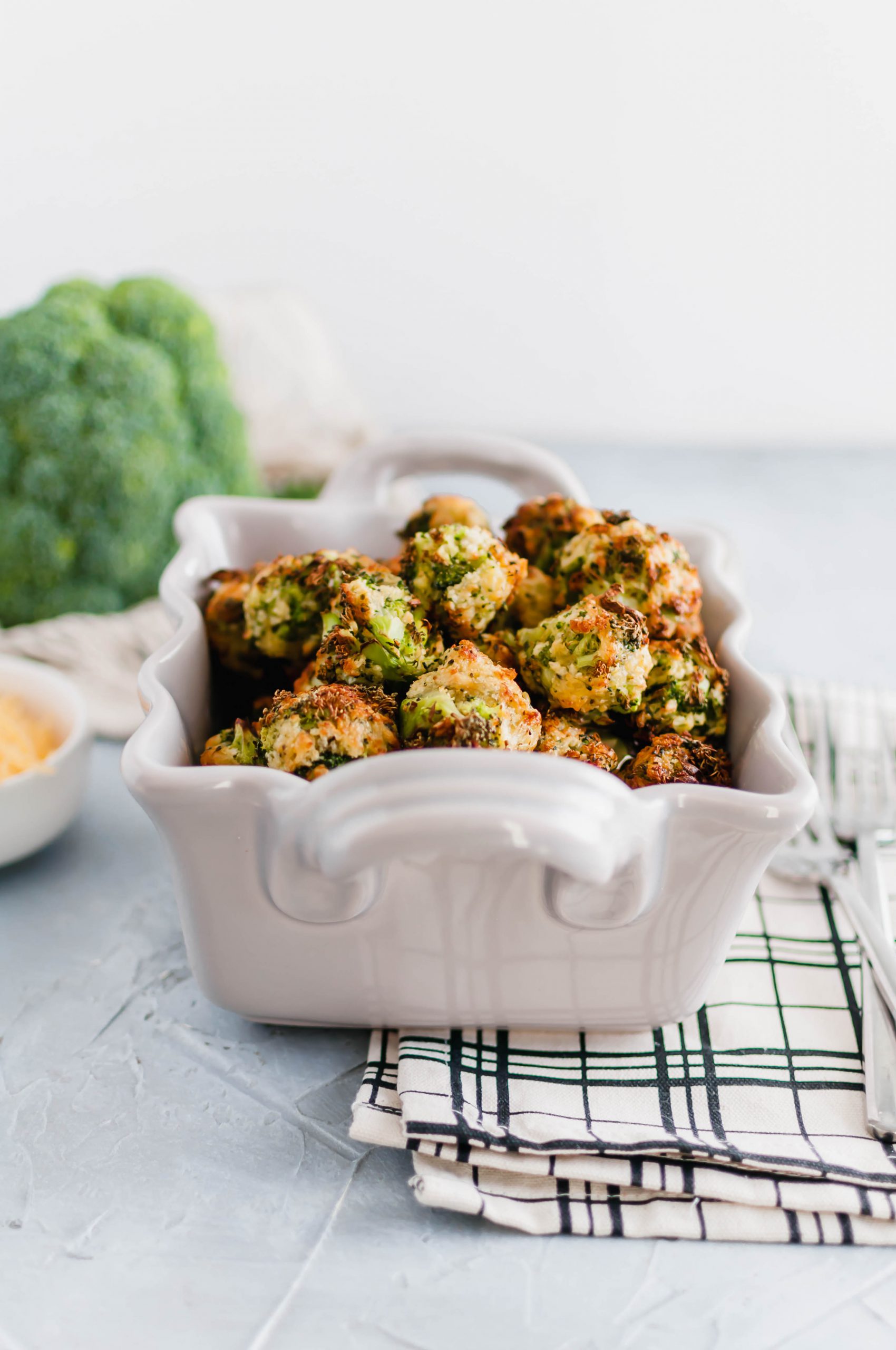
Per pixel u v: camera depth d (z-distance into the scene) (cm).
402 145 103
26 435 67
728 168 100
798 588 70
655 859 34
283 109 102
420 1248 34
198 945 37
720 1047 39
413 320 110
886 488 87
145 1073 39
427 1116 35
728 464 90
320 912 35
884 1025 39
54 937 44
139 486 68
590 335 108
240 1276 34
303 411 87
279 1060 39
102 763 52
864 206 100
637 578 40
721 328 106
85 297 72
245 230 108
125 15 98
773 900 44
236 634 43
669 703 40
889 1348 32
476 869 34
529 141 101
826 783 48
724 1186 35
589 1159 35
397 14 98
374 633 38
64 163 104
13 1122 37
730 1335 32
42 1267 34
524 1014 38
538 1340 32
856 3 93
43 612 71
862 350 105
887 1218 34
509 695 36
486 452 48
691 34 96
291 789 33
